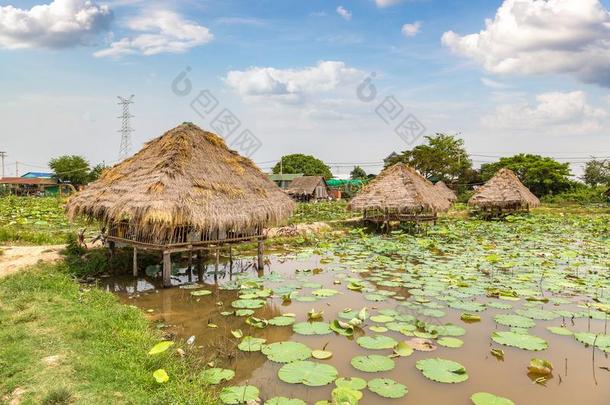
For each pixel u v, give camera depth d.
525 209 31.30
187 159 11.23
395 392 5.22
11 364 5.41
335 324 7.42
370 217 22.75
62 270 11.02
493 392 5.40
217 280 11.41
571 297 9.67
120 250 13.03
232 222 10.95
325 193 55.28
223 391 5.28
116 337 6.61
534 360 5.94
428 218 22.42
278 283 10.89
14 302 7.89
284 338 7.19
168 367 5.80
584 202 43.47
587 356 6.50
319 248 16.61
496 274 11.91
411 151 49.31
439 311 8.50
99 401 4.72
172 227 10.26
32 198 39.16
